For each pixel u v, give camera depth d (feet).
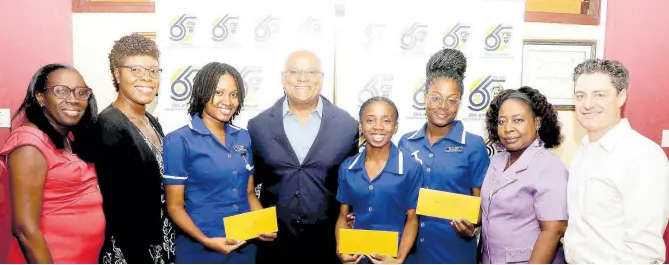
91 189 5.10
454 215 5.55
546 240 4.77
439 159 5.76
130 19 6.54
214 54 6.49
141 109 5.88
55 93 4.66
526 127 4.92
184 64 6.47
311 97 6.16
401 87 6.64
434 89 5.71
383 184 5.49
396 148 5.70
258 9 6.44
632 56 6.95
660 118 7.06
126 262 5.50
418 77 6.63
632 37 6.92
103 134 5.26
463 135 5.83
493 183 5.26
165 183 5.41
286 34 6.48
